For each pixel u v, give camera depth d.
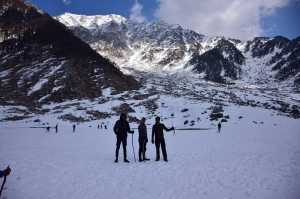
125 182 8.45
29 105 69.12
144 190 7.53
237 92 113.62
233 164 11.23
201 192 7.22
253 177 8.76
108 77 102.38
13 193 7.21
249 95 103.12
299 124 54.41
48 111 67.00
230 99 91.56
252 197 6.69
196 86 131.00
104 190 7.56
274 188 7.44
